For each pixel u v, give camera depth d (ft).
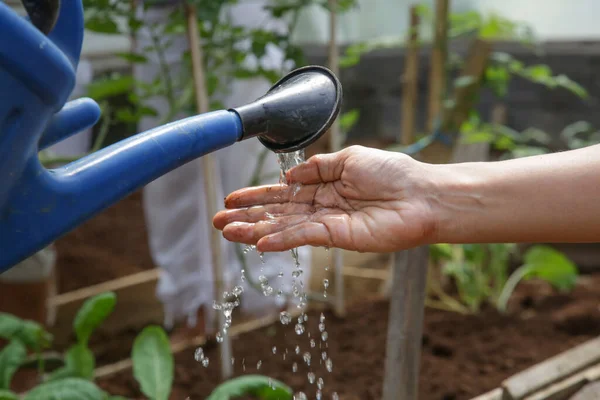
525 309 8.25
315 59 14.97
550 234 3.60
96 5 5.57
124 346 8.22
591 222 3.51
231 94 8.16
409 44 8.24
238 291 4.20
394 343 4.70
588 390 5.36
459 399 5.98
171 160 2.55
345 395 6.01
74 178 2.31
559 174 3.56
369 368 6.52
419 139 8.20
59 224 2.29
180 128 2.59
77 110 2.49
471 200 3.64
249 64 8.13
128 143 2.46
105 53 12.05
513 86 13.21
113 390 6.21
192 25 5.74
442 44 7.52
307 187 4.04
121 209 14.64
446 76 7.64
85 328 5.24
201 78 5.86
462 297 8.46
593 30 12.87
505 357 6.76
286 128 3.02
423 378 6.36
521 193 3.59
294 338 7.26
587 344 6.09
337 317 7.77
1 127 1.95
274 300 8.76
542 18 13.05
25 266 7.47
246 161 8.59
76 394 4.44
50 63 1.89
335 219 3.71
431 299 8.54
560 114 13.02
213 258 6.13
